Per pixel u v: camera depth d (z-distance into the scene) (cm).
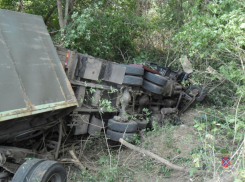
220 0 546
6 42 386
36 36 443
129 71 565
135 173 480
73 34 809
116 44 1079
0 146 409
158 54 1182
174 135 620
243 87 497
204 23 524
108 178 436
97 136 587
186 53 910
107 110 543
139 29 1151
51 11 1136
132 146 498
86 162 514
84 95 546
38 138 536
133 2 1249
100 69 565
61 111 465
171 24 1158
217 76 616
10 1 1133
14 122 380
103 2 1064
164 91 747
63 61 529
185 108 852
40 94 380
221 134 574
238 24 468
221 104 831
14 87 352
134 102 643
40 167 355
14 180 340
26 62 392
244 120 482
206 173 415
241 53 542
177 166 453
